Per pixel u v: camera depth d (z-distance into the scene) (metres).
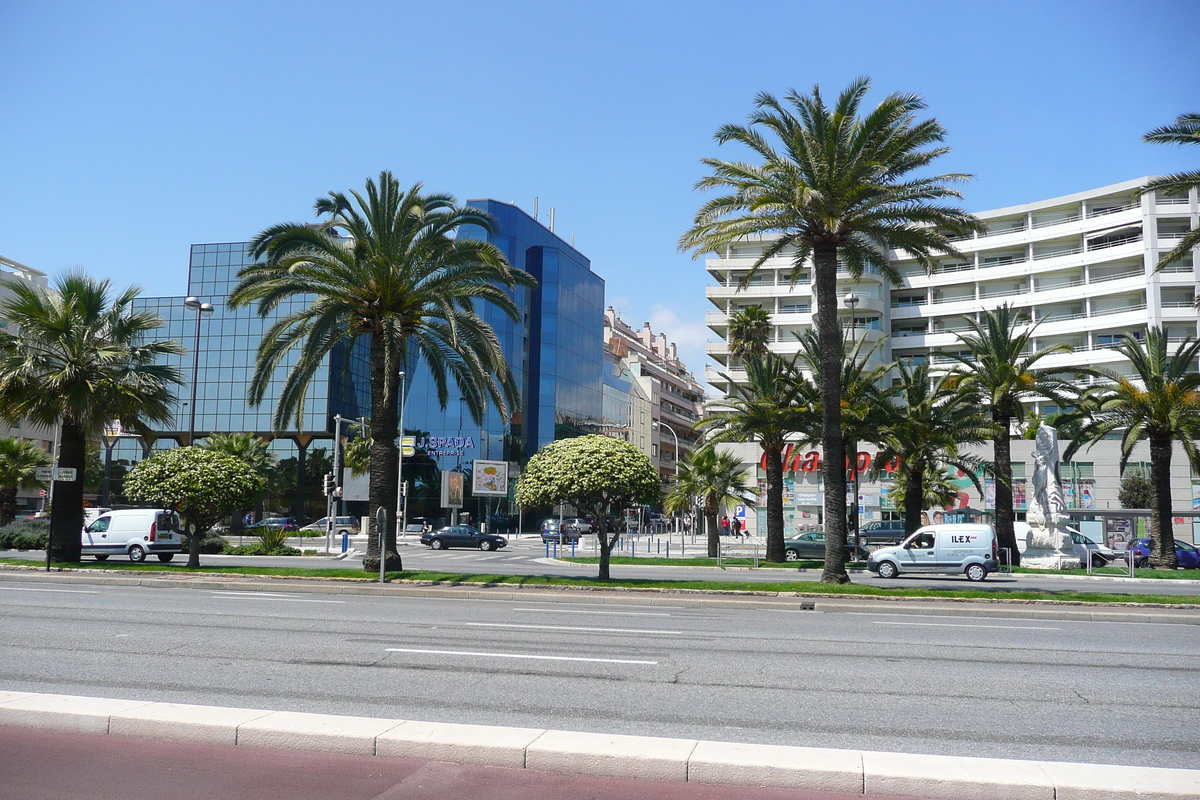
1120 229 67.56
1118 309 67.94
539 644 11.04
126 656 9.73
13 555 27.94
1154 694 8.31
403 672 8.94
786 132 21.59
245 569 22.55
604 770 5.53
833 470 21.31
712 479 39.06
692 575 28.33
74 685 8.09
